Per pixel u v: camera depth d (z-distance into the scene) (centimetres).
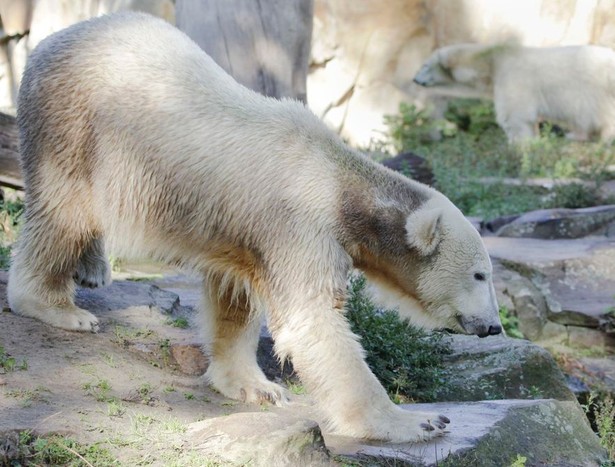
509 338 1021
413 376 884
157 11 2291
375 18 2583
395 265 705
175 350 771
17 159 1147
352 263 698
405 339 896
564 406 794
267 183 662
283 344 660
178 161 675
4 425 554
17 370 655
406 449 645
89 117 700
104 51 707
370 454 625
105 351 736
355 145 2539
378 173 698
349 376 657
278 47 1225
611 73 2412
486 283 707
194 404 686
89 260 823
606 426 931
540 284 1326
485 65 2488
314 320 652
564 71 2419
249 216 664
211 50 1212
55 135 713
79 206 723
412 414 671
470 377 931
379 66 2608
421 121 2536
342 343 657
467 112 2584
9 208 1166
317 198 662
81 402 621
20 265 757
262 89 1224
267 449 565
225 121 679
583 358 1214
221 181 668
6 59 2517
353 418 660
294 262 654
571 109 2430
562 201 1797
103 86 696
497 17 2577
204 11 1212
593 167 1955
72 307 767
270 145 671
